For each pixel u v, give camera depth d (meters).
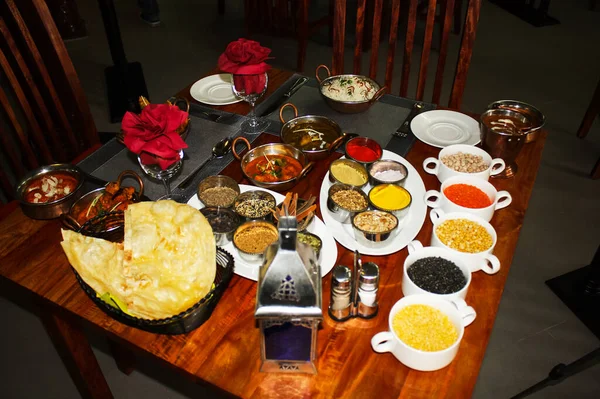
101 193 1.29
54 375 2.01
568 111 3.45
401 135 1.61
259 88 1.59
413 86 3.68
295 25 3.83
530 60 4.02
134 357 1.98
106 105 3.53
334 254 1.19
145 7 4.39
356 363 1.01
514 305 2.23
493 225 1.32
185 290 0.99
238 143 1.59
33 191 1.36
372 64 2.10
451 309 0.99
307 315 0.87
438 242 1.17
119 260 1.00
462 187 1.34
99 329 1.11
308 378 0.99
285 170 1.43
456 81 1.95
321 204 1.35
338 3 1.95
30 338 2.14
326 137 1.56
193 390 1.95
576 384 1.95
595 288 2.19
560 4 4.87
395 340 0.97
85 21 4.54
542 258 2.43
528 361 2.02
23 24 1.67
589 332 2.13
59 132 2.42
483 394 1.90
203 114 1.73
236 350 1.04
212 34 4.38
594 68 3.92
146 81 3.76
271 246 0.89
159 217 1.06
